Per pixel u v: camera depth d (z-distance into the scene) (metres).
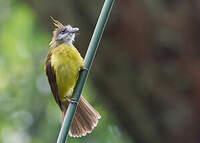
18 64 16.92
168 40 13.59
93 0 13.66
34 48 16.69
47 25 14.40
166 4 13.70
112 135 14.98
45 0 13.95
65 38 10.74
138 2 13.61
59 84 10.26
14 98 16.28
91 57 7.88
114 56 13.70
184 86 13.61
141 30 13.62
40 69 16.62
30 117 15.92
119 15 13.62
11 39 16.66
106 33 13.66
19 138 15.73
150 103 13.78
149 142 14.10
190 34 13.63
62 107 10.48
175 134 13.79
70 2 13.74
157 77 13.64
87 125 10.09
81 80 7.91
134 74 13.73
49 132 15.57
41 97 16.16
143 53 13.64
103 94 14.23
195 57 13.61
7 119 15.91
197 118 13.66
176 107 13.66
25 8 16.44
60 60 10.13
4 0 16.67
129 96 13.86
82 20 13.74
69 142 14.77
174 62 13.64
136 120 14.03
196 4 13.63
